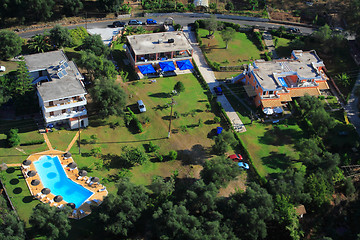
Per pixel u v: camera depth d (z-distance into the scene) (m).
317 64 134.62
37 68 118.38
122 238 86.50
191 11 171.62
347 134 118.50
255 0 179.62
